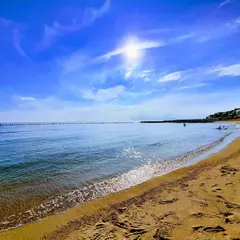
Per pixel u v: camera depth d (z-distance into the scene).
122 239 4.49
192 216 5.20
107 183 9.66
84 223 5.68
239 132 39.19
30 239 5.04
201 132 42.94
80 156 16.91
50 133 53.16
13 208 6.98
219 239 4.06
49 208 6.94
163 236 4.39
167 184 8.83
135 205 6.54
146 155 16.83
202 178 8.95
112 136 38.12
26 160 15.62
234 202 5.95
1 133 55.34
